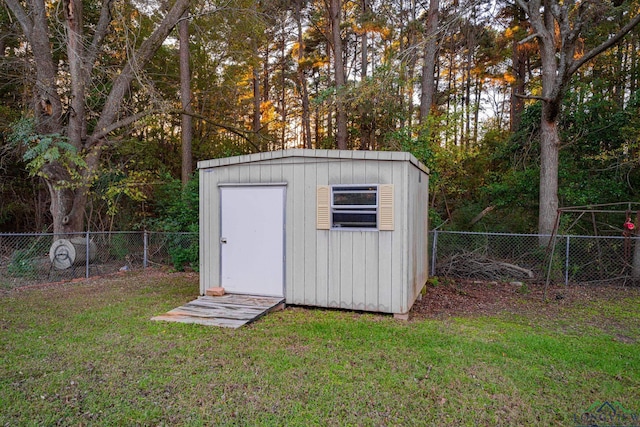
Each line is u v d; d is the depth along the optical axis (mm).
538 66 15797
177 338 4418
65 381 3344
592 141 9875
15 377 3414
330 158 5715
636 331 5027
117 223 11836
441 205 12766
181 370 3576
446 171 11578
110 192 10031
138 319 5160
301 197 5887
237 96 17422
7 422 2730
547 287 7402
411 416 2867
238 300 5945
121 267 9484
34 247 9633
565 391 3287
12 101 11938
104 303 6066
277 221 6039
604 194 9508
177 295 6656
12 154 10844
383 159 5422
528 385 3385
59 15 11117
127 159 12648
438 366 3746
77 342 4273
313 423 2770
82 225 10148
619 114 9391
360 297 5590
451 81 19562
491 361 3891
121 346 4156
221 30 13516
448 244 9312
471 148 12133
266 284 6125
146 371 3553
